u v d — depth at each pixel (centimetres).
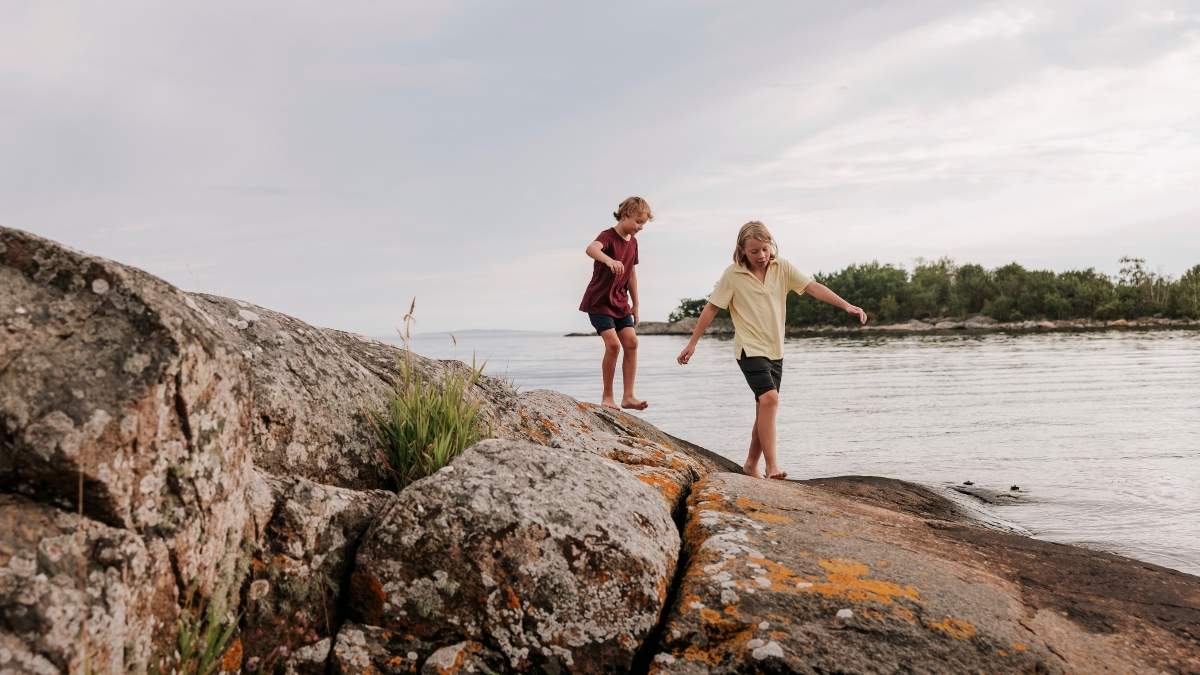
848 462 1042
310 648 254
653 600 275
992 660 254
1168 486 824
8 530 186
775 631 261
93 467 195
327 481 330
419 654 258
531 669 259
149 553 208
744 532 335
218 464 236
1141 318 8781
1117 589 316
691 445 698
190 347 223
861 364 3306
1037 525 666
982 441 1193
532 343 11900
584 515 286
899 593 284
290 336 352
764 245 581
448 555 269
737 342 596
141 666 205
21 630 174
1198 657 267
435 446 348
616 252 698
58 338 209
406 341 377
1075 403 1697
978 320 9550
